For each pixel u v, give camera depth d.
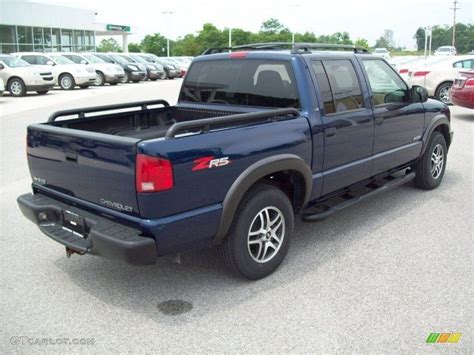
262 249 4.12
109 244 3.34
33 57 22.64
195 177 3.47
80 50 42.94
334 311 3.61
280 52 4.59
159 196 3.30
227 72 4.97
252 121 3.96
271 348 3.18
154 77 31.80
